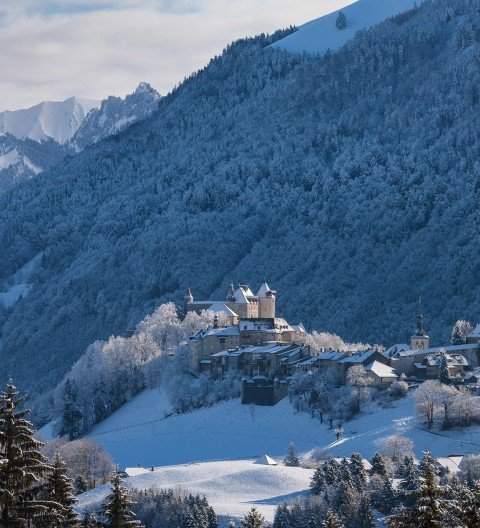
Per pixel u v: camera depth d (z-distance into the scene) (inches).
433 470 5846.5
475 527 5625.0
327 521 7224.4
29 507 6535.4
